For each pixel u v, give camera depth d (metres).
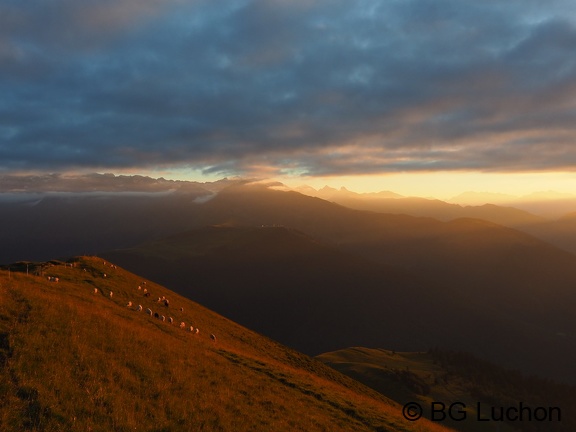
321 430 22.91
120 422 16.00
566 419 81.88
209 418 19.38
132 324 31.94
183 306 58.75
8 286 27.84
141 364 22.70
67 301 30.08
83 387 17.72
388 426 27.52
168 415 18.28
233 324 64.62
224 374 26.97
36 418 14.34
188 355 28.09
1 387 15.52
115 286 51.69
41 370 17.67
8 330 20.55
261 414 22.16
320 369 54.22
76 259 60.12
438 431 31.66
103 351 22.41
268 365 35.09
